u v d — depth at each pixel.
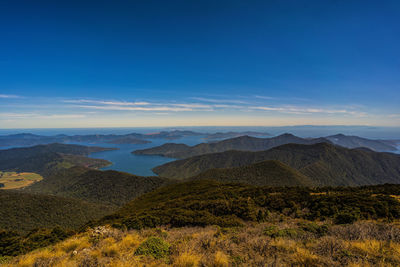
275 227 9.18
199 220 15.17
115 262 5.91
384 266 4.99
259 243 6.67
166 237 8.81
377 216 13.56
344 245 6.26
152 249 6.45
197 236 8.09
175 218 15.81
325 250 5.98
